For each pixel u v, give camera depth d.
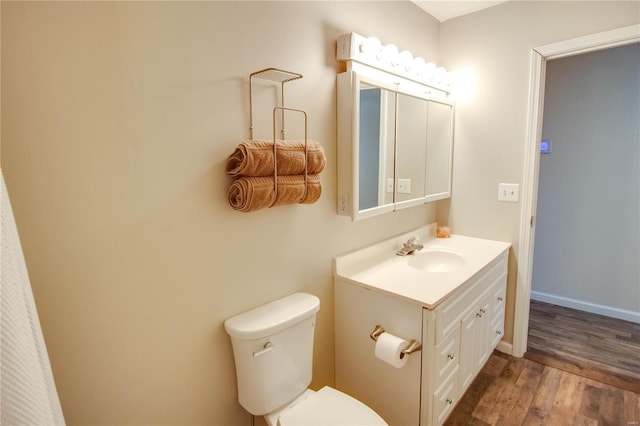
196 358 1.21
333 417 1.18
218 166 1.20
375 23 1.80
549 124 2.85
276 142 1.21
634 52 2.45
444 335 1.45
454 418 1.74
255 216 1.33
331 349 1.75
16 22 0.79
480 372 2.11
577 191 2.80
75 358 0.94
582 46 1.86
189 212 1.14
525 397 1.88
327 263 1.67
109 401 1.02
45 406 0.65
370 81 1.61
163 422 1.15
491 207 2.28
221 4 1.16
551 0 1.93
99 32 0.91
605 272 2.76
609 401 1.83
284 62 1.37
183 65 1.08
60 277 0.90
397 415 1.53
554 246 2.97
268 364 1.24
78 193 0.91
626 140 2.54
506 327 2.31
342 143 1.60
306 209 1.53
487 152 2.25
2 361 0.56
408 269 1.74
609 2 1.77
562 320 2.73
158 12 1.01
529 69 2.03
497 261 2.00
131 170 1.00
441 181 2.31
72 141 0.89
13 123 0.80
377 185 1.77
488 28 2.16
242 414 1.38
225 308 1.27
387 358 1.37
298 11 1.41
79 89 0.89
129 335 1.04
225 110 1.20
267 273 1.40
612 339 2.43
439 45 2.38
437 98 2.14
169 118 1.06
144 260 1.05
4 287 0.58
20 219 0.83
